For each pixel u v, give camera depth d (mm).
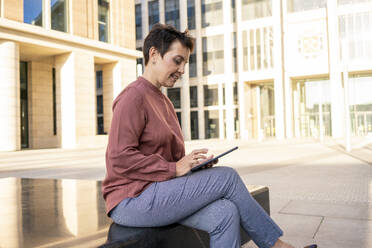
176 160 2150
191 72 43031
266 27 37750
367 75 35625
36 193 3502
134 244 1776
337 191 6074
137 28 44969
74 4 24438
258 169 9625
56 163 12984
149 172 1832
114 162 1845
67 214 2447
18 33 21156
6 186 4121
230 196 1861
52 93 27984
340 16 34906
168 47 1973
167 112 2113
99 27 26625
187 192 1802
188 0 42938
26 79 26734
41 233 1937
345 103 16453
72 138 24469
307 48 36250
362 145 20312
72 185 4074
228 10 40500
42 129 27031
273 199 5500
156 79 2053
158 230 1900
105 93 28547
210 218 1831
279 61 36938
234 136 40781
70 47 24078
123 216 1924
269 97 41406
